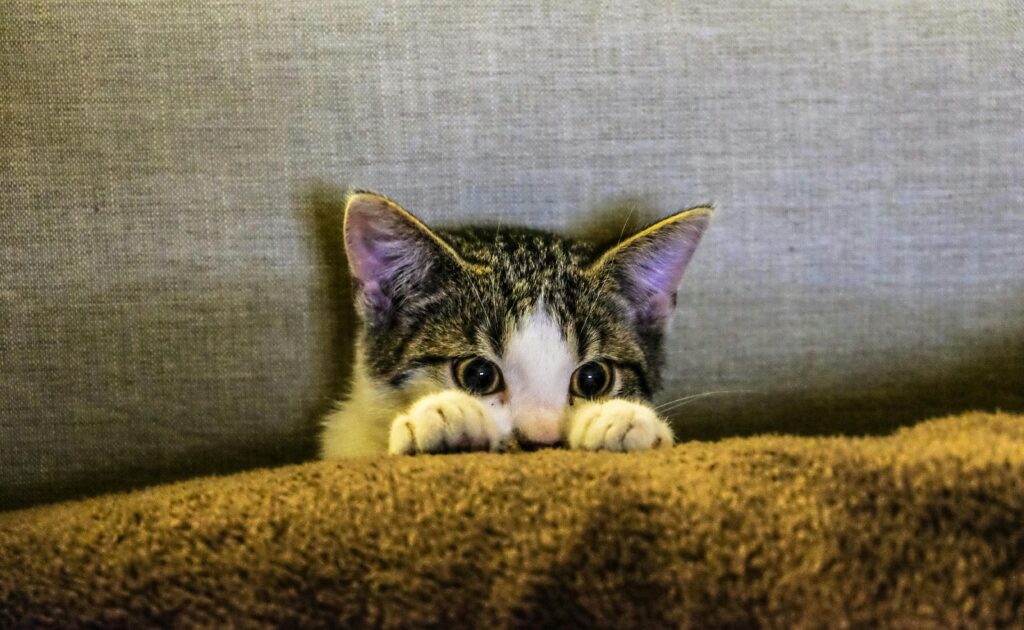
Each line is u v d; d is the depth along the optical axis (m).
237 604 0.22
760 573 0.22
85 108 0.31
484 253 0.31
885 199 0.33
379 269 0.30
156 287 0.32
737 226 0.33
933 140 0.33
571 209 0.33
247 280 0.32
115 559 0.23
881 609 0.21
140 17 0.31
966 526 0.22
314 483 0.25
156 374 0.32
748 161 0.33
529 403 0.29
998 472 0.22
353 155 0.32
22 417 0.32
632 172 0.33
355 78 0.32
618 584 0.22
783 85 0.33
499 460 0.25
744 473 0.23
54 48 0.30
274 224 0.32
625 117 0.32
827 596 0.21
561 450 0.26
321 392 0.33
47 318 0.32
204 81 0.31
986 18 0.33
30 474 0.32
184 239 0.32
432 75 0.32
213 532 0.23
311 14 0.31
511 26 0.32
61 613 0.22
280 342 0.33
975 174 0.33
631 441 0.27
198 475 0.33
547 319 0.30
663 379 0.34
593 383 0.30
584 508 0.23
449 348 0.30
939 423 0.27
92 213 0.31
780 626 0.21
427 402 0.27
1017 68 0.33
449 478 0.24
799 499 0.23
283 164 0.32
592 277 0.31
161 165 0.31
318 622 0.22
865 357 0.34
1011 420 0.26
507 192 0.33
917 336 0.34
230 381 0.33
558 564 0.22
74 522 0.24
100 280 0.32
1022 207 0.34
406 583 0.22
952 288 0.34
